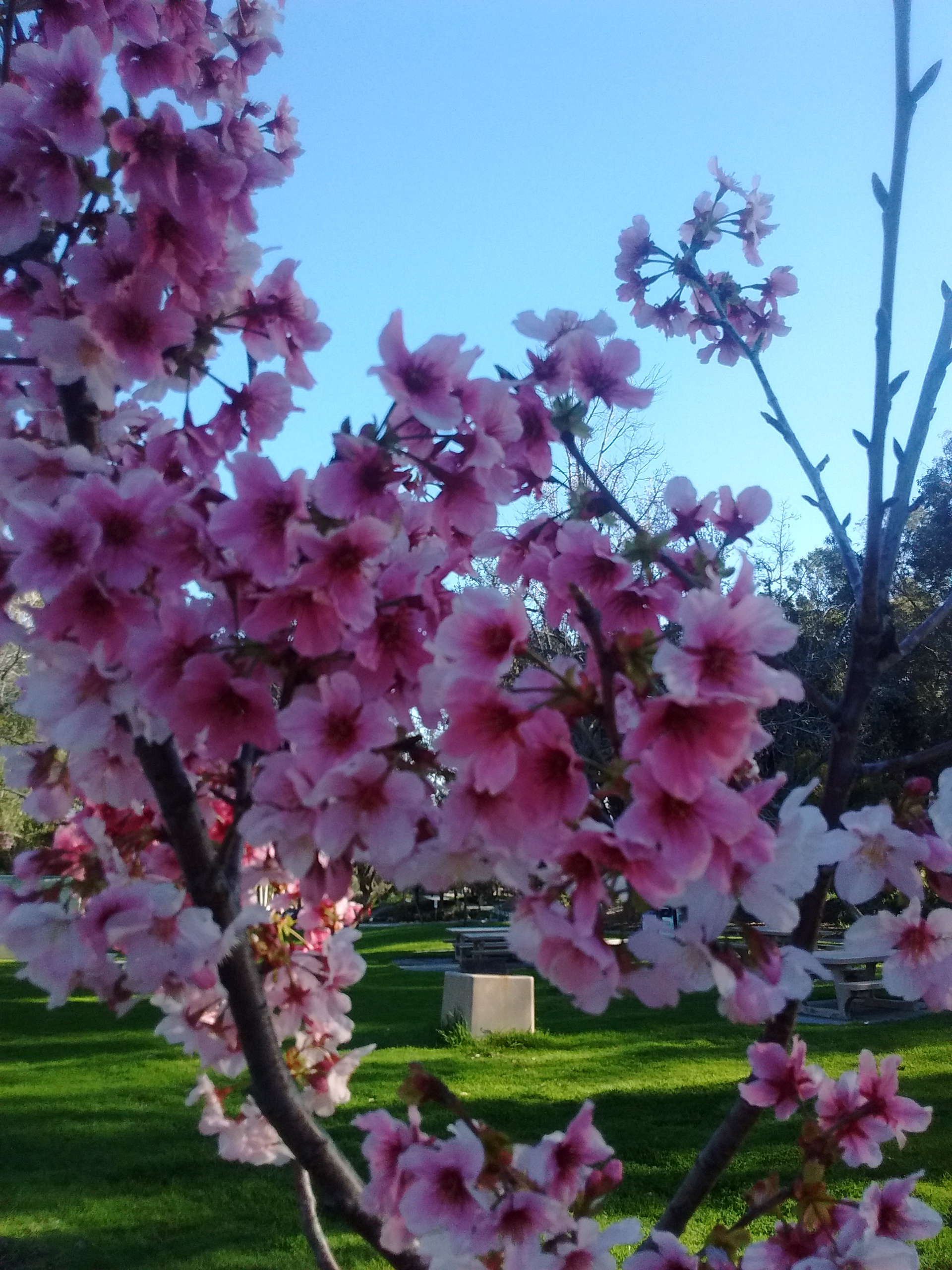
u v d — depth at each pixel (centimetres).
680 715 108
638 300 270
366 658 130
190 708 129
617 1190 486
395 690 139
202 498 137
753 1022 121
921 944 146
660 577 173
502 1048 854
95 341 156
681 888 108
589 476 172
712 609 108
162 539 131
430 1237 148
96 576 129
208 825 193
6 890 162
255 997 149
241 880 206
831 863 133
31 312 170
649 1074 741
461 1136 148
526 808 114
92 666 134
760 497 180
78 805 203
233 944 143
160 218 159
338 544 124
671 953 122
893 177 161
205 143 159
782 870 118
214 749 129
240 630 134
